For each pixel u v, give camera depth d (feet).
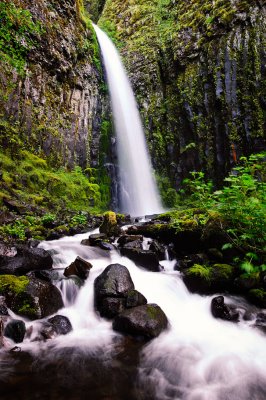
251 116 43.01
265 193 15.02
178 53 53.01
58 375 9.26
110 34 67.05
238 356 10.58
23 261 15.16
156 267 17.70
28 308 12.10
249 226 15.99
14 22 36.29
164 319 12.38
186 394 8.73
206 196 21.31
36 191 32.35
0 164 30.22
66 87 44.37
